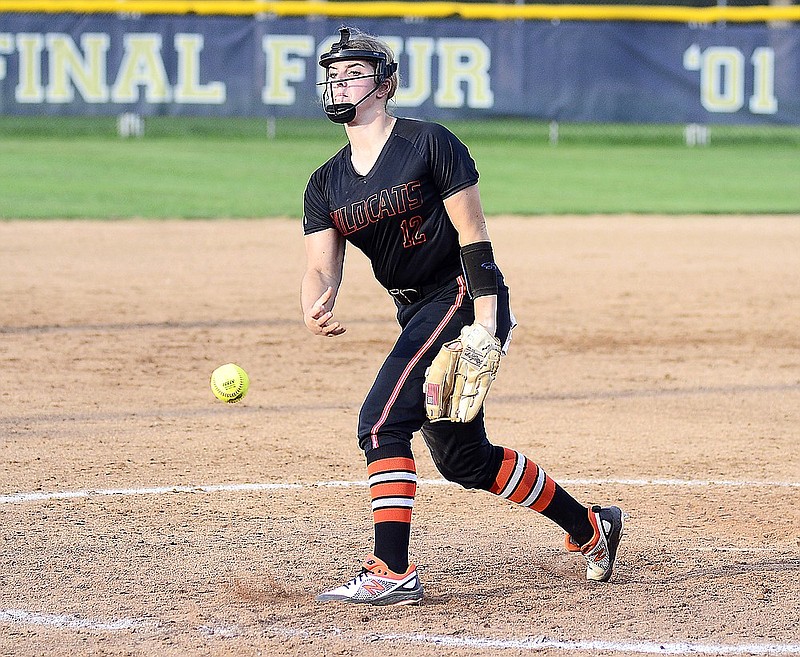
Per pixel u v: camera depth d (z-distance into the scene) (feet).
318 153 311.27
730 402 99.60
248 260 173.06
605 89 332.80
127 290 148.77
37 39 311.68
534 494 55.88
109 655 49.08
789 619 53.67
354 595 54.08
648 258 180.04
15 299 141.38
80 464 78.59
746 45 335.47
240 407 95.55
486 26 326.44
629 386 105.09
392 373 53.78
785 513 70.08
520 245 190.49
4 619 52.85
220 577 58.34
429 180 52.70
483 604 55.01
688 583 58.23
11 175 258.57
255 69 321.52
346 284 157.69
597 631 51.93
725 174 294.05
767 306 145.18
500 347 52.54
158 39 316.81
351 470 78.54
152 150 309.01
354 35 53.36
